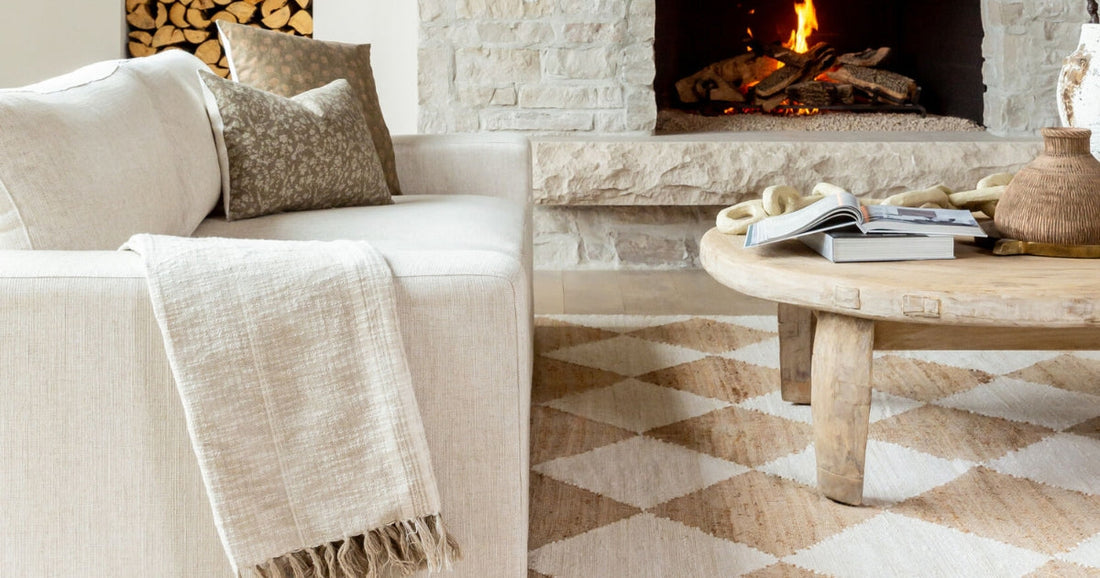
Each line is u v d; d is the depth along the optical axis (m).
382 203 2.56
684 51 4.57
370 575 1.33
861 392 1.91
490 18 3.73
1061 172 2.00
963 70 4.20
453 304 1.36
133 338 1.31
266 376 1.29
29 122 1.46
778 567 1.75
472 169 2.86
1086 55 2.73
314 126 2.44
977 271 1.86
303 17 4.25
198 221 2.15
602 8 3.72
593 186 3.63
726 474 2.11
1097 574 1.72
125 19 4.23
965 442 2.25
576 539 1.84
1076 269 1.87
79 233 1.50
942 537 1.85
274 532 1.30
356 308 1.32
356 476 1.32
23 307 1.29
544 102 3.79
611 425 2.37
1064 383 2.61
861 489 1.96
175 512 1.35
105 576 1.36
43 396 1.31
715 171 3.60
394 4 4.10
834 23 4.60
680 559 1.78
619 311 3.34
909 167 3.61
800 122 4.08
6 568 1.34
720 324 3.16
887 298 1.75
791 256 2.01
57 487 1.33
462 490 1.41
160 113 2.04
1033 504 1.97
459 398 1.39
